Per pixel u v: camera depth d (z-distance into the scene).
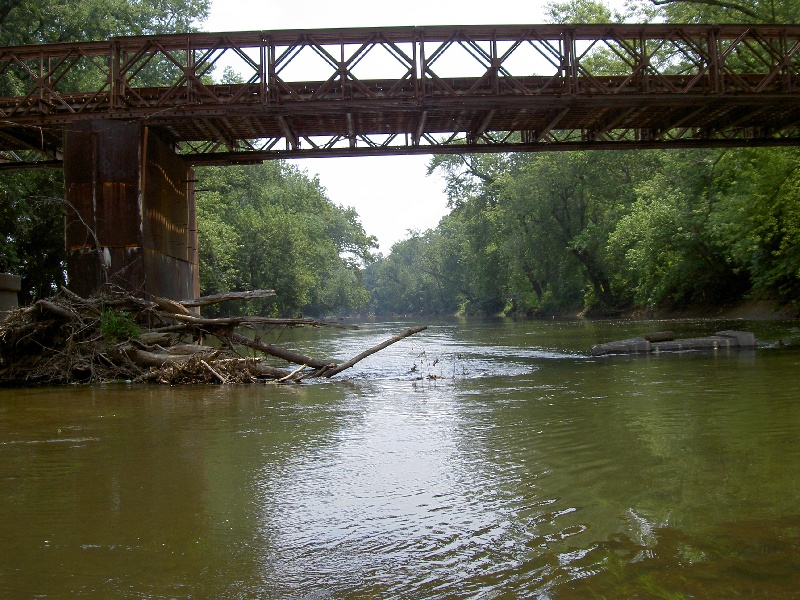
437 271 117.56
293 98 17.27
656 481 4.95
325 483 5.21
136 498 4.88
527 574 3.36
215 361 13.20
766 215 24.72
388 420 8.09
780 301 30.86
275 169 75.38
